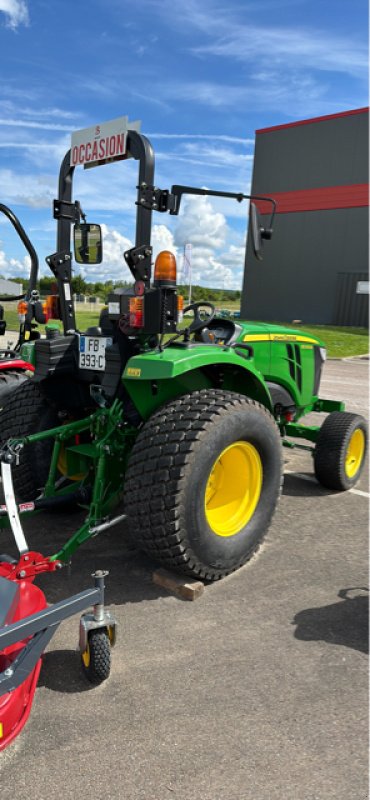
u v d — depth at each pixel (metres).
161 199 2.81
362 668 2.24
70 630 2.47
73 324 3.40
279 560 3.18
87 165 3.14
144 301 2.65
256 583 2.91
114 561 3.11
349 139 23.34
